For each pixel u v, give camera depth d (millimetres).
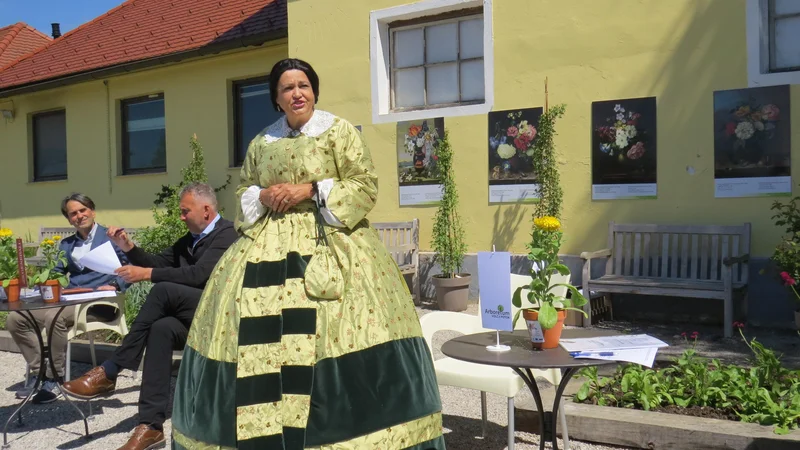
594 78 7484
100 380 4102
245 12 11852
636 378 4129
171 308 4117
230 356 2652
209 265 4230
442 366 3693
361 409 2551
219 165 11281
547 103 7750
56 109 13336
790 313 6469
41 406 5074
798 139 6520
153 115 12164
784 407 3641
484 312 3031
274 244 2814
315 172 2848
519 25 7902
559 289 3527
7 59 16562
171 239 9289
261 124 11055
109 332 7023
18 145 13812
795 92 6527
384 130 8812
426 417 2662
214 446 2570
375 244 2920
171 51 11469
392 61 8992
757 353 4398
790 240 6242
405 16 8680
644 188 7250
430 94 8789
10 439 4391
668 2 7074
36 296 4781
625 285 6633
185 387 2789
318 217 2844
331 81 9156
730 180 6820
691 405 3955
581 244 7586
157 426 4000
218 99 11234
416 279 8492
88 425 4625
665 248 6988
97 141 12680
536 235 2980
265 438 2496
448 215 8188
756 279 6617
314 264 2727
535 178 7844
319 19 9203
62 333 5270
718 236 6758
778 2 6719
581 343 2932
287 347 2596
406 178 8695
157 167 12188
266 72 10781
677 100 7074
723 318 6754
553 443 2961
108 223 12594
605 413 3814
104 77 12133
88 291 4875
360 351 2627
